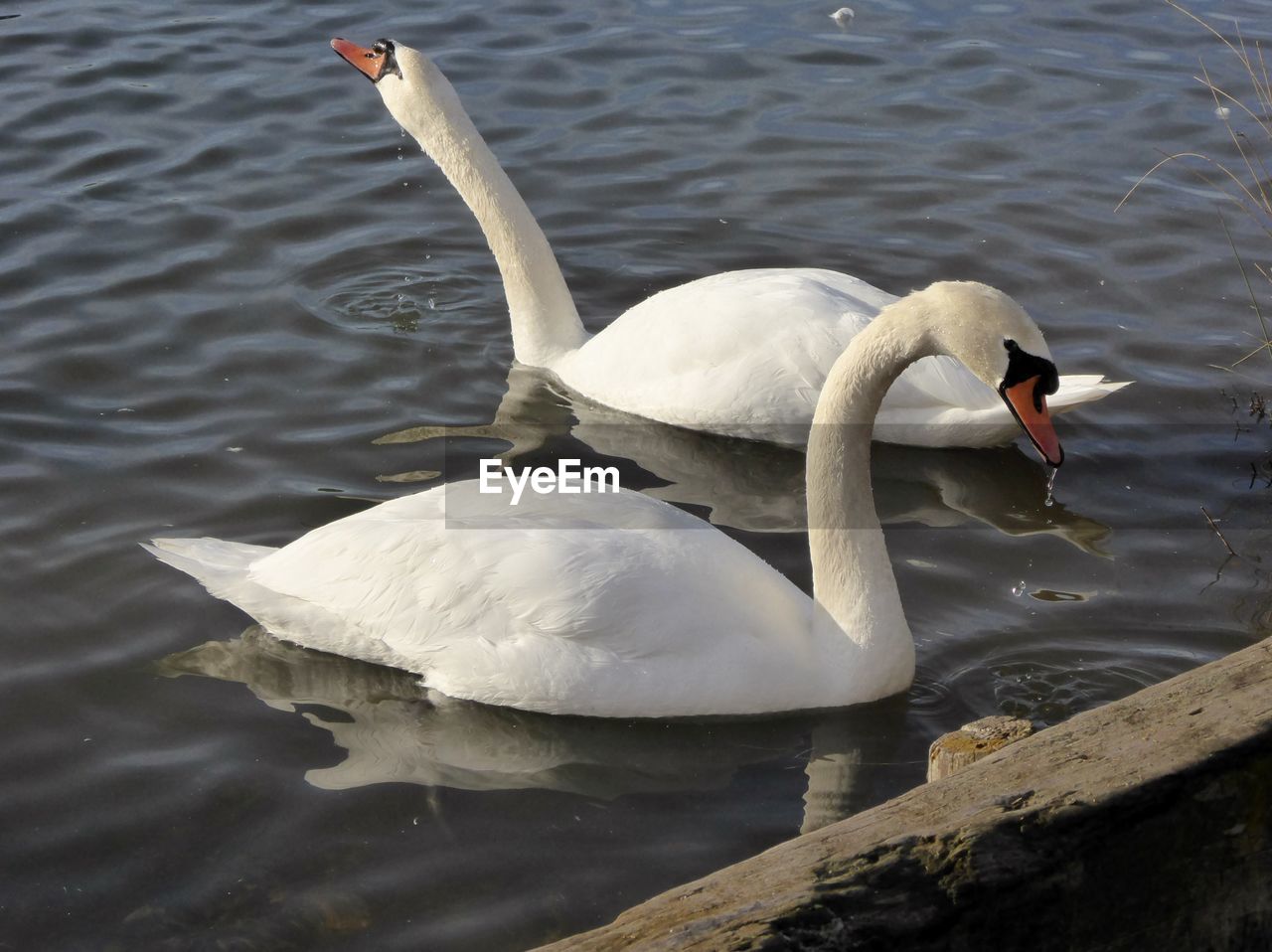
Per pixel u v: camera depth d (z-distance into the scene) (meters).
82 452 7.60
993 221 10.23
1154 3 13.53
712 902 3.36
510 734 5.90
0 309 8.93
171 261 9.58
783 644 6.06
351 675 6.20
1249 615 6.49
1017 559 7.01
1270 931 3.84
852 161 11.04
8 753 5.56
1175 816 3.62
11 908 4.84
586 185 10.78
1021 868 3.47
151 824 5.22
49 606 6.43
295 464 7.59
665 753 5.80
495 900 4.88
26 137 11.08
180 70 12.25
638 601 5.99
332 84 12.09
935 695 6.09
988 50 12.70
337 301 9.29
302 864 5.05
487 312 9.34
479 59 12.55
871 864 3.42
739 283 8.55
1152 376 8.55
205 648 6.25
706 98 11.96
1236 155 10.92
